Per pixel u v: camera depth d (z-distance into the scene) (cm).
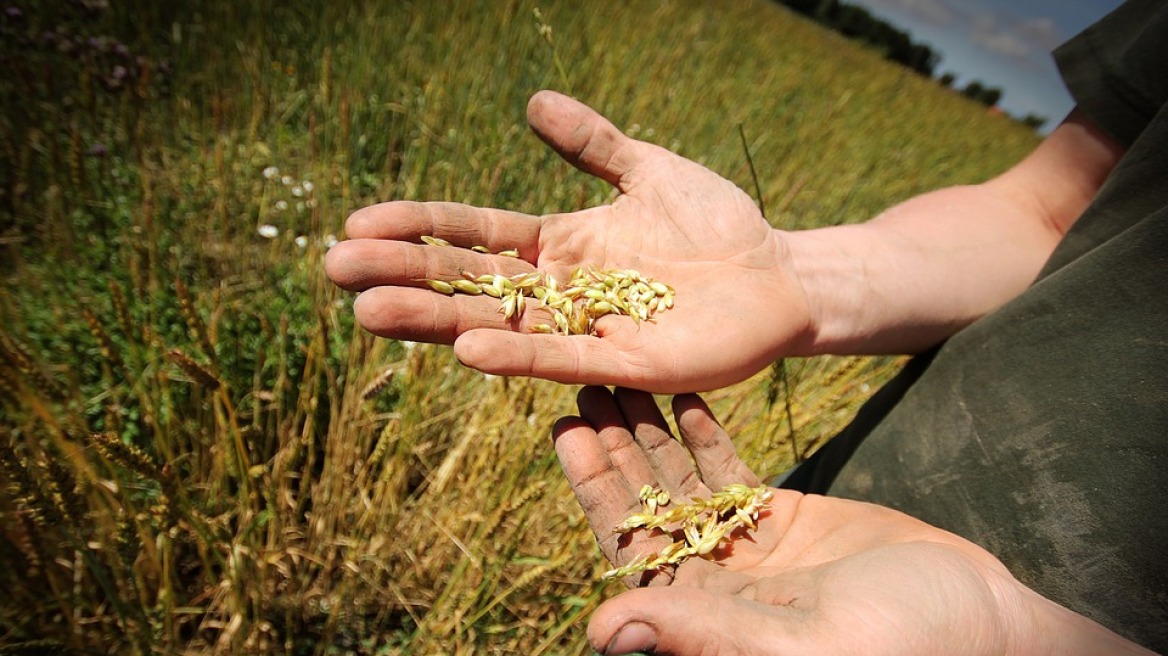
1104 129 27
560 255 30
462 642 36
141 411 37
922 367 28
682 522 24
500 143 65
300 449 34
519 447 35
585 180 60
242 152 57
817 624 17
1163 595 18
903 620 17
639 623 17
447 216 27
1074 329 22
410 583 37
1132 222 23
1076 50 28
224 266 47
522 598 36
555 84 77
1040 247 30
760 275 28
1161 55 25
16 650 30
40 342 40
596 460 24
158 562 30
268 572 35
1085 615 19
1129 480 19
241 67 67
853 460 28
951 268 29
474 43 82
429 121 63
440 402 41
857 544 22
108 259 47
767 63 129
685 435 26
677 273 29
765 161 78
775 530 24
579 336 25
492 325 25
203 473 37
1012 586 19
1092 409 20
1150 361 20
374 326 24
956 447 24
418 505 38
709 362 26
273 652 35
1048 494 20
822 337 29
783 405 36
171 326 43
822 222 69
